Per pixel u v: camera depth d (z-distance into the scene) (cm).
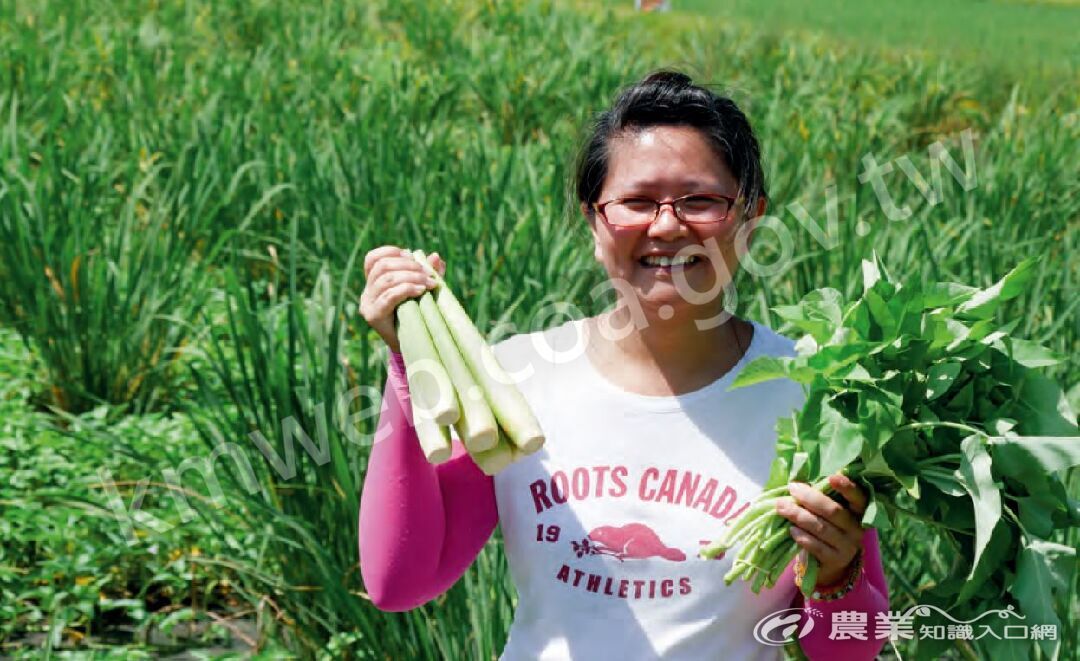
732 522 196
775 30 1234
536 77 938
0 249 543
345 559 368
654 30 1248
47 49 922
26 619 390
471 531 213
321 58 963
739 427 200
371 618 346
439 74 959
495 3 1225
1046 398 192
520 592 207
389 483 202
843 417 185
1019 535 195
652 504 198
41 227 533
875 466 186
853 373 184
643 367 204
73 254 512
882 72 1087
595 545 198
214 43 1080
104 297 519
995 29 1355
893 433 185
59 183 560
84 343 509
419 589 209
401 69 931
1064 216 647
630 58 1026
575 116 827
